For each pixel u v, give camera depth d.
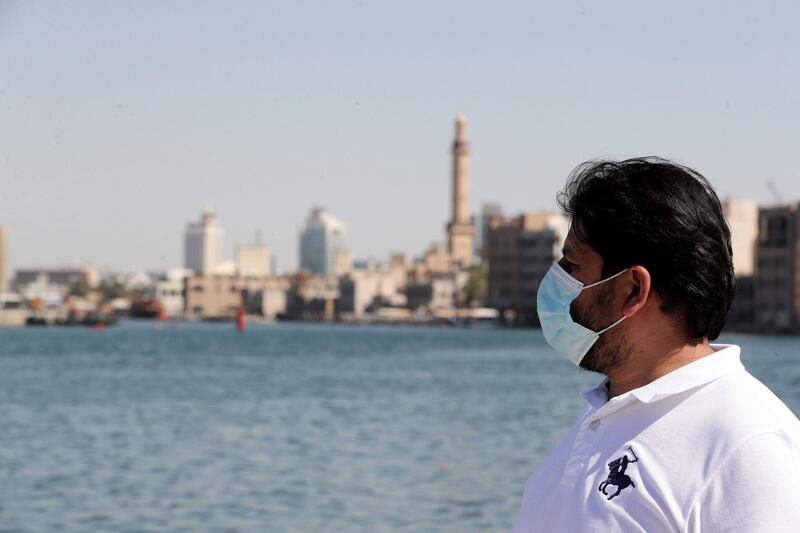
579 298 4.57
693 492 4.07
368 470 35.94
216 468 36.44
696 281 4.37
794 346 182.25
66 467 36.72
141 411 61.19
